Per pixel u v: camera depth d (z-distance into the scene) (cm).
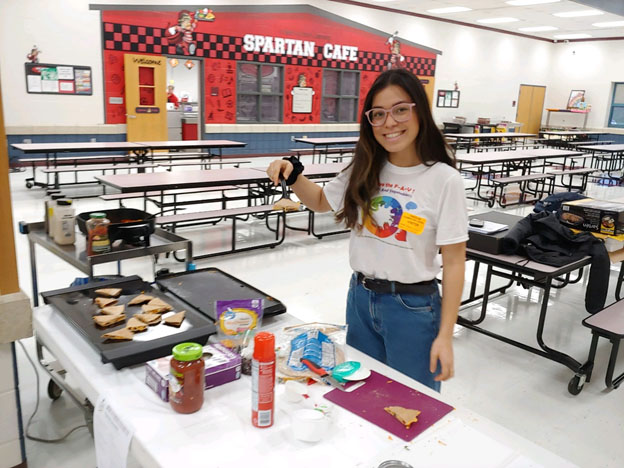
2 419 196
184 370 123
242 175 581
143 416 124
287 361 149
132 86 1048
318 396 135
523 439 120
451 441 117
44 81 953
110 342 150
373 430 121
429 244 165
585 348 354
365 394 136
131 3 1018
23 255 486
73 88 987
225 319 156
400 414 124
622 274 434
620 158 1360
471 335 368
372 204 169
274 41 1238
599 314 307
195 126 1258
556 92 1942
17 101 936
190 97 1809
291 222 689
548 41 1886
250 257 523
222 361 141
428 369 177
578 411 280
